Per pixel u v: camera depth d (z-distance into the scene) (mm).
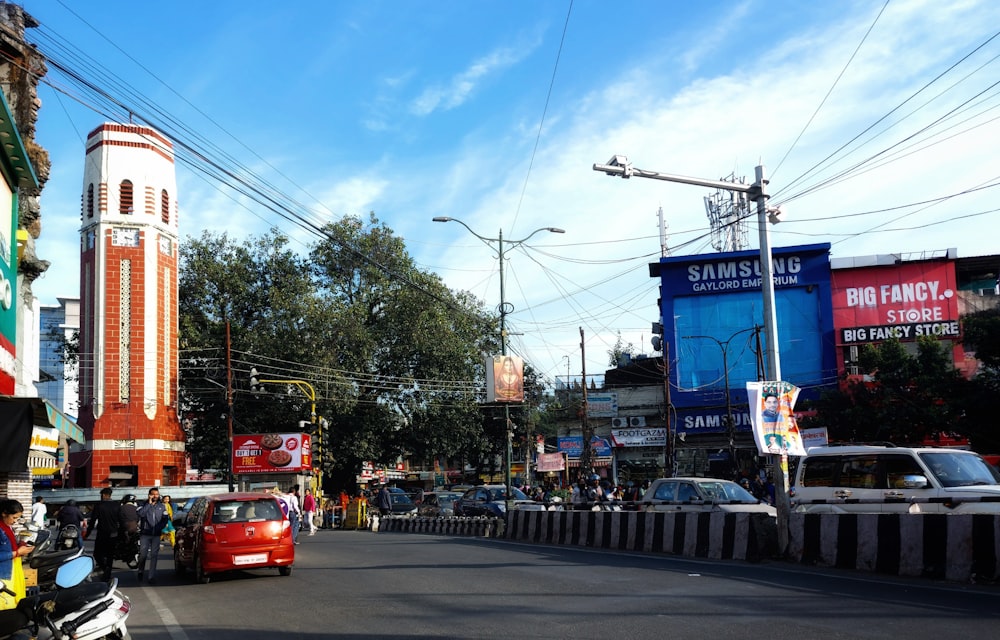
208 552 14688
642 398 51375
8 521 8070
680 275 48938
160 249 45438
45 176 20297
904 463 14781
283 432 49906
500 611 9906
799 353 47062
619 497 29781
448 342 50781
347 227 51938
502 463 65000
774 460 14922
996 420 34062
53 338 52719
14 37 15992
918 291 46500
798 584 11492
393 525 36750
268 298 50938
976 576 11320
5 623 6637
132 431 43250
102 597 7000
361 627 9266
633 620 9055
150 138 45531
